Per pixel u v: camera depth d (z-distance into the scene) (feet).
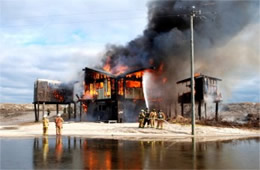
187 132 81.10
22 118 181.06
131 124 103.65
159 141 61.11
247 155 41.45
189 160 36.58
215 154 42.22
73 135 73.15
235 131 89.97
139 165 32.86
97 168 31.07
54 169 30.53
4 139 64.85
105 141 60.49
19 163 34.19
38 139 64.69
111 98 120.47
